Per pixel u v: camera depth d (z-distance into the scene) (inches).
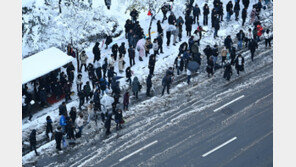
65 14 3189.0
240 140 2397.9
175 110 2652.6
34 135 2298.2
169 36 3221.0
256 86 2842.0
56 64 2694.4
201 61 3152.1
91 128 2544.3
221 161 2255.2
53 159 2314.2
